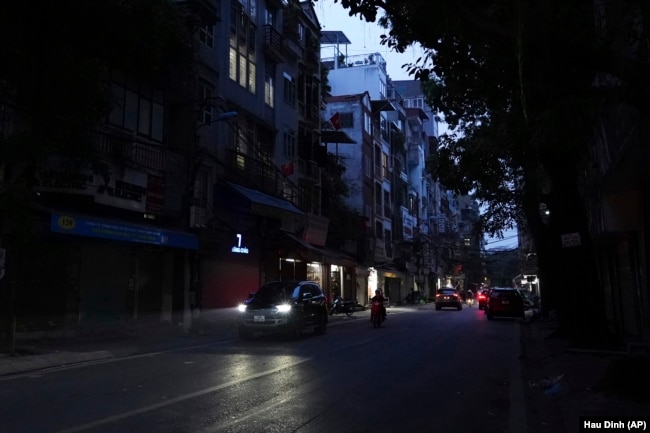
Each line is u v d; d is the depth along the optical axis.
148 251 18.80
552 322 23.48
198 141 20.02
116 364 11.57
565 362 10.75
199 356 13.00
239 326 17.25
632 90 6.25
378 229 49.97
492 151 15.64
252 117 25.55
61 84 11.69
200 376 9.93
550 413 7.41
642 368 7.48
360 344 15.88
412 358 12.75
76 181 14.43
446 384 9.42
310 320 18.44
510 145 14.30
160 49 16.30
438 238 72.69
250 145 25.38
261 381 9.45
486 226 25.31
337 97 47.22
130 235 15.27
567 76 7.12
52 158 14.05
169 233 17.03
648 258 13.28
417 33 10.06
